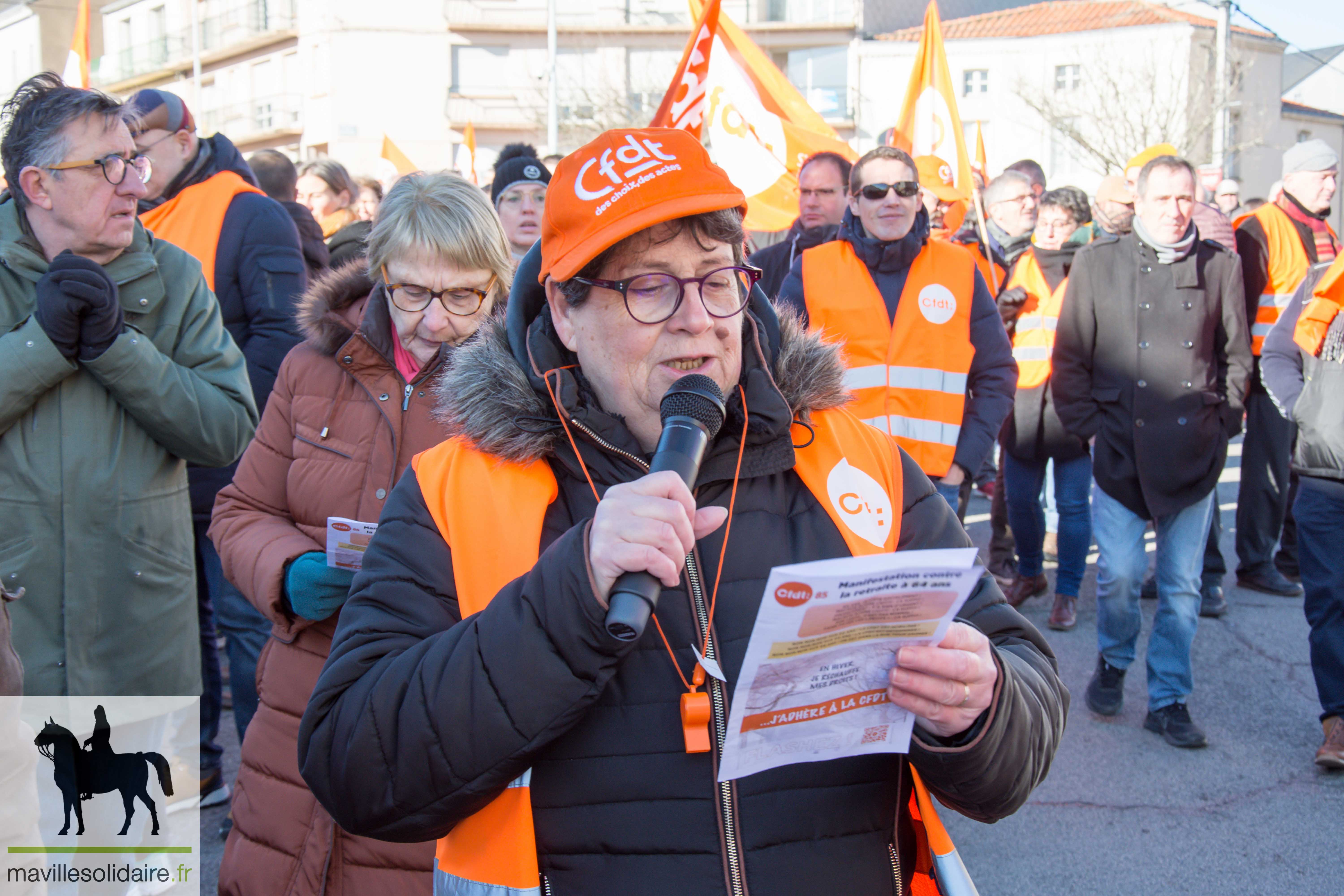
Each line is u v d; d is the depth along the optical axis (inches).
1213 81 1079.6
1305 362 157.2
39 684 100.9
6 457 100.3
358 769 52.5
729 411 58.7
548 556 50.9
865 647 47.4
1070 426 171.5
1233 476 356.5
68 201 100.6
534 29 1365.7
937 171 251.8
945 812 148.1
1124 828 141.1
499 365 60.1
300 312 95.2
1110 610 172.6
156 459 107.9
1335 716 155.6
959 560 44.3
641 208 54.7
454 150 1401.3
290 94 1461.6
